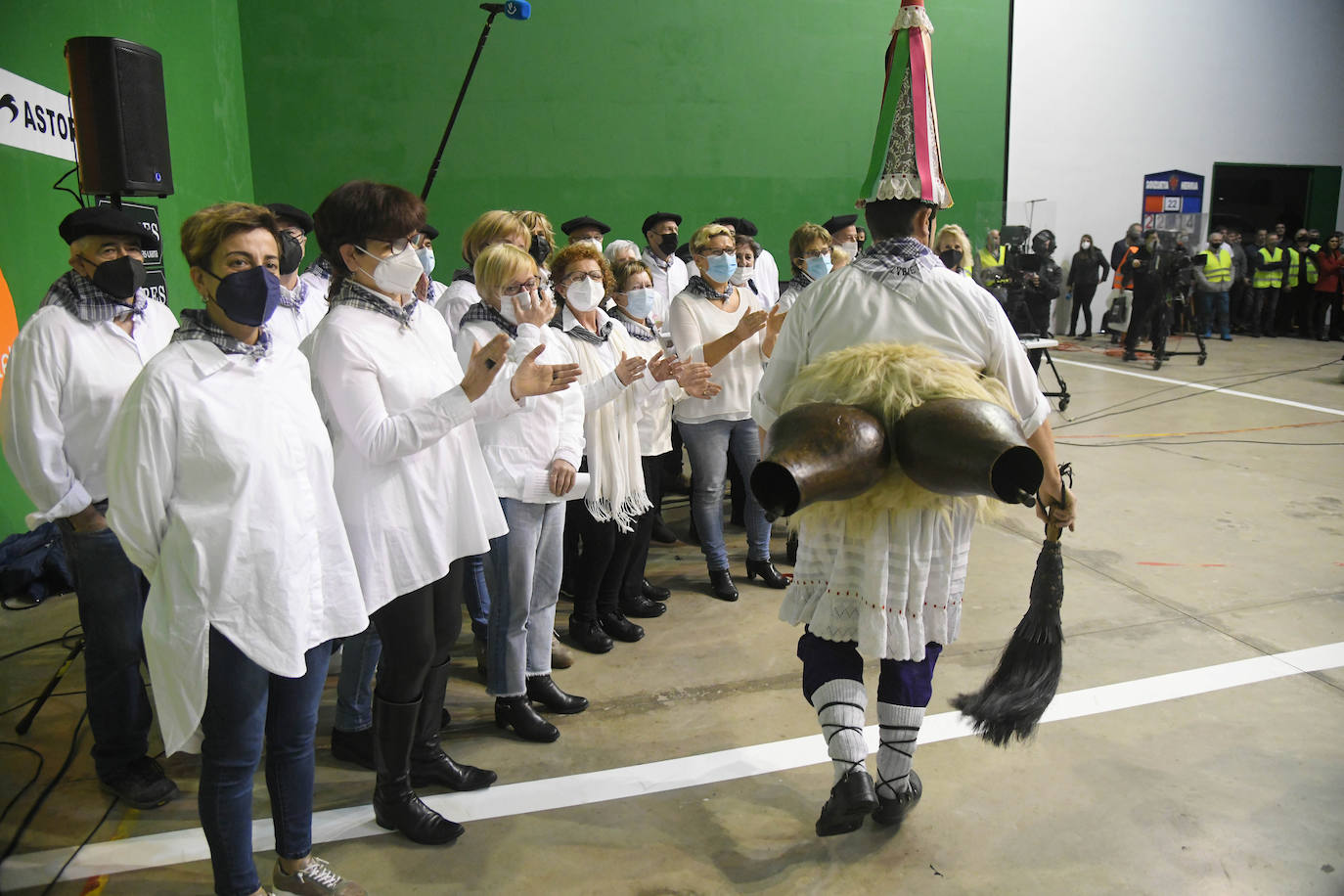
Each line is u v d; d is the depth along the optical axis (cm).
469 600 316
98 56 328
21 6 415
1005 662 230
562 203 912
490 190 892
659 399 352
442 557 206
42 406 223
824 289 209
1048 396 820
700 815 232
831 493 175
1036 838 219
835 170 988
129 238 236
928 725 273
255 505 166
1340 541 432
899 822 225
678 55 923
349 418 190
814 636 214
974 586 388
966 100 1081
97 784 249
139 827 232
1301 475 551
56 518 229
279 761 187
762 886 205
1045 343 730
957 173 1094
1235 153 1282
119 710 239
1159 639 329
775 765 255
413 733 219
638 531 356
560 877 209
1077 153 1207
